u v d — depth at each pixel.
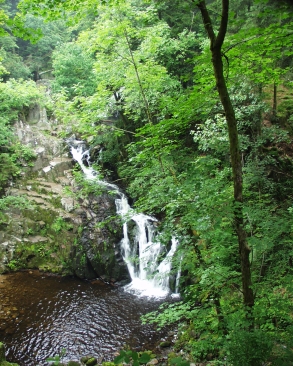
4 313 10.48
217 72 3.95
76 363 8.05
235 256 6.04
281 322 4.93
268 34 4.23
